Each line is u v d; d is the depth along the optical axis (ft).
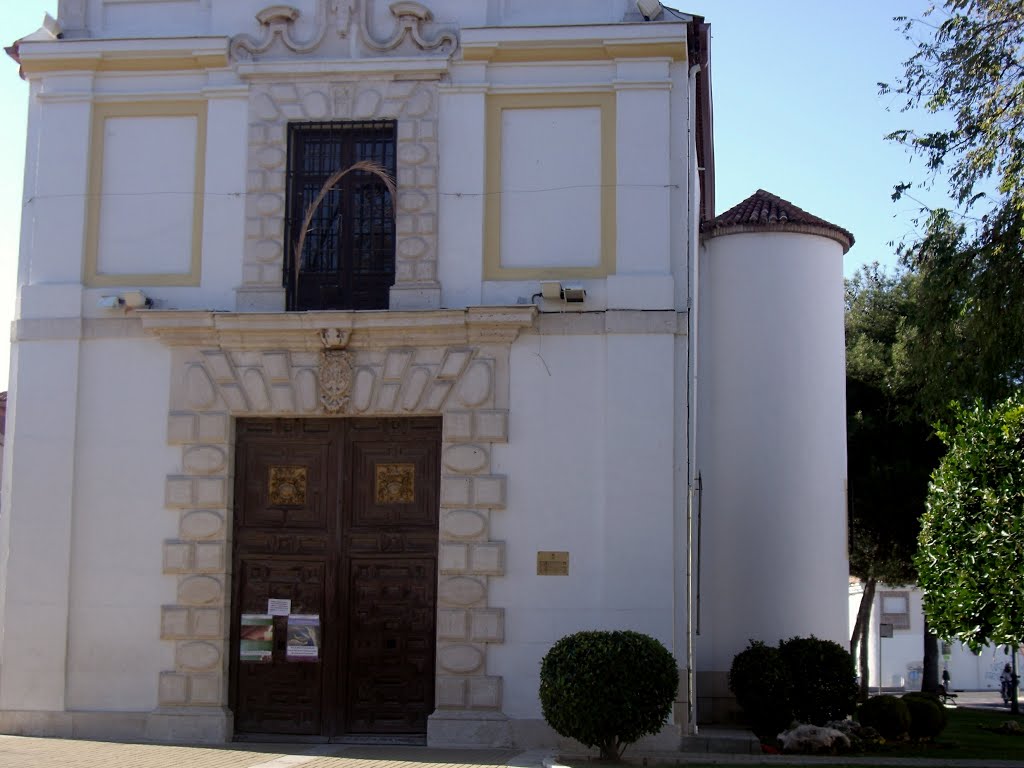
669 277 54.34
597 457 53.62
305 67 57.06
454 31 56.80
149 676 53.98
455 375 54.24
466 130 56.34
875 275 97.96
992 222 55.88
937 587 39.37
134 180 57.77
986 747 56.65
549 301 54.65
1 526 56.29
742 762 45.93
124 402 55.83
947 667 164.35
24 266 57.67
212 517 54.34
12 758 45.57
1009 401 39.91
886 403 89.86
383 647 53.93
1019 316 54.19
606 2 57.11
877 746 53.78
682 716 51.80
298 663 54.24
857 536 91.66
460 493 53.62
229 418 55.16
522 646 52.60
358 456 55.21
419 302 55.31
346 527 54.80
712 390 65.31
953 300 57.06
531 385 54.24
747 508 63.52
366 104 56.85
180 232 57.26
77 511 55.42
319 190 57.41
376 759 47.50
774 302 65.26
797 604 62.64
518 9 57.47
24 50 58.23
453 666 52.49
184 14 59.11
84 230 57.47
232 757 47.32
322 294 56.90
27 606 54.90
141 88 58.18
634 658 46.26
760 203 68.59
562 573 52.95
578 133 56.13
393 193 56.34
